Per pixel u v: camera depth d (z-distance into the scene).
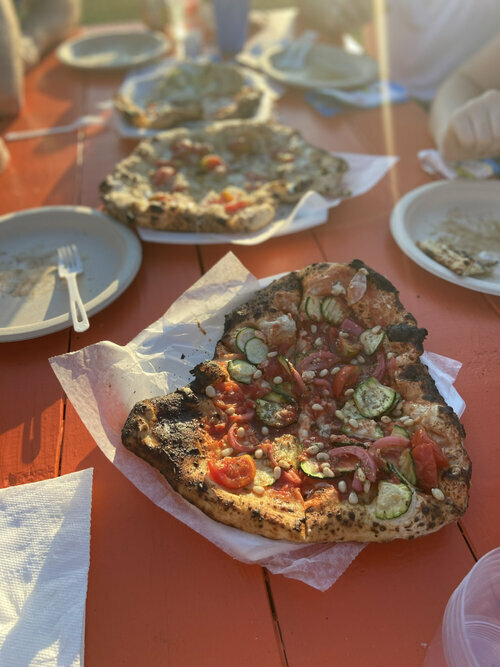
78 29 1.20
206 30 1.15
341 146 0.77
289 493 0.34
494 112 0.66
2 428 0.41
